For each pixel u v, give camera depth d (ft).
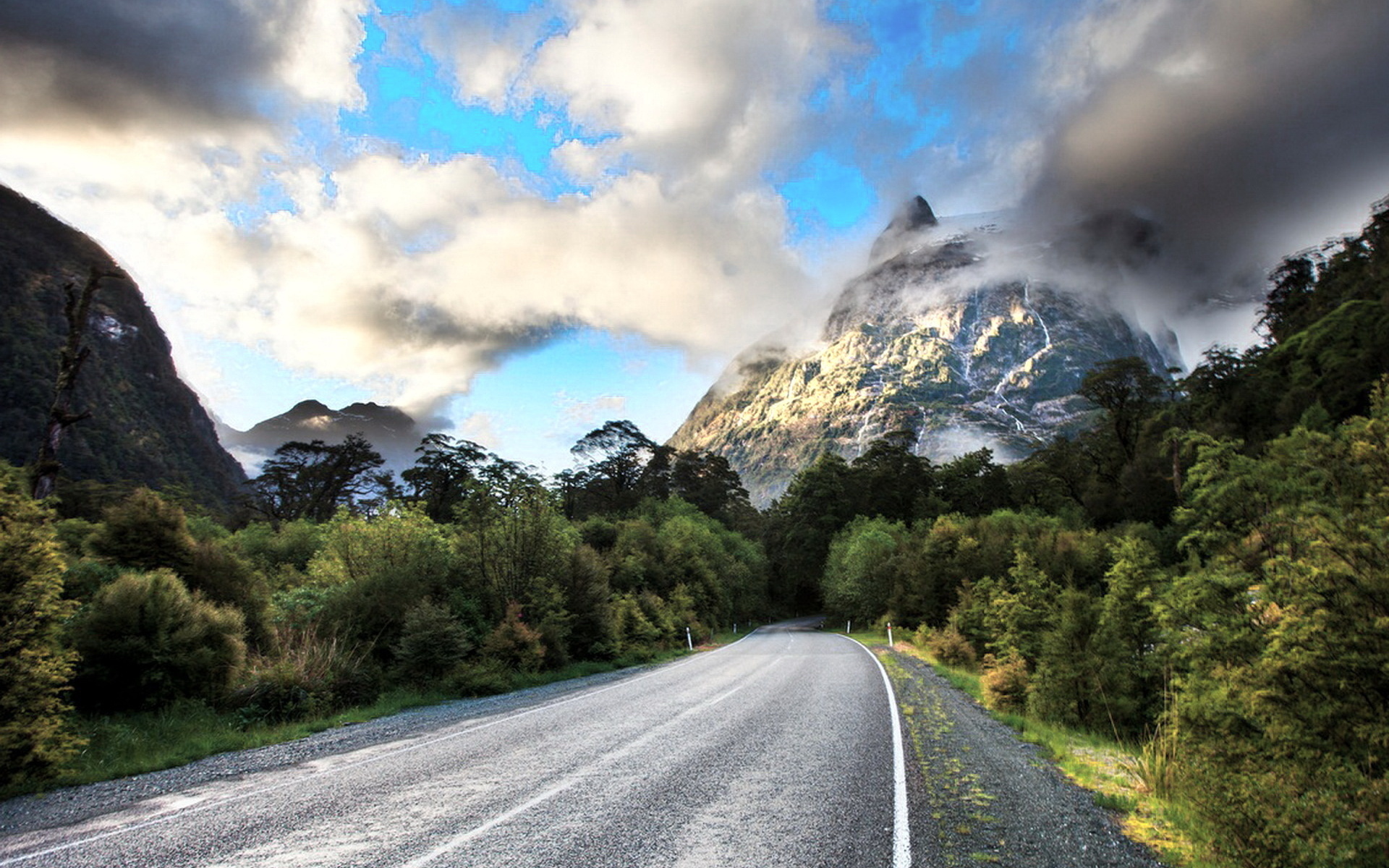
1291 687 19.76
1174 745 23.12
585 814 17.52
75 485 137.69
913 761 24.23
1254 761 18.94
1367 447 22.27
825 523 248.52
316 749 28.81
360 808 18.43
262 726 35.22
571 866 13.80
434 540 69.05
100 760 26.63
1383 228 204.74
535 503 71.87
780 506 315.78
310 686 39.86
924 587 123.44
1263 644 23.16
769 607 262.26
